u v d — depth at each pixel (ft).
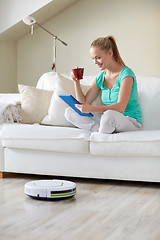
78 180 8.55
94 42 8.84
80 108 8.02
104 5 17.16
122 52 17.26
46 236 4.90
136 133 7.78
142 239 4.80
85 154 8.20
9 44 17.44
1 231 5.09
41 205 6.40
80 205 6.41
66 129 8.27
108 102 9.11
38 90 10.12
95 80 9.43
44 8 15.81
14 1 15.60
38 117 9.82
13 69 17.72
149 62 16.89
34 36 17.80
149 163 7.74
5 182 8.27
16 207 6.27
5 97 10.66
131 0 16.90
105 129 8.04
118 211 6.05
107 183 8.21
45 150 8.45
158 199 6.81
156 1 16.55
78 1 17.34
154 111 9.24
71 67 17.69
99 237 4.87
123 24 17.08
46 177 8.90
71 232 5.06
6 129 8.68
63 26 17.66
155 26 16.67
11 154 8.72
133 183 8.21
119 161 7.96
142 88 9.50
